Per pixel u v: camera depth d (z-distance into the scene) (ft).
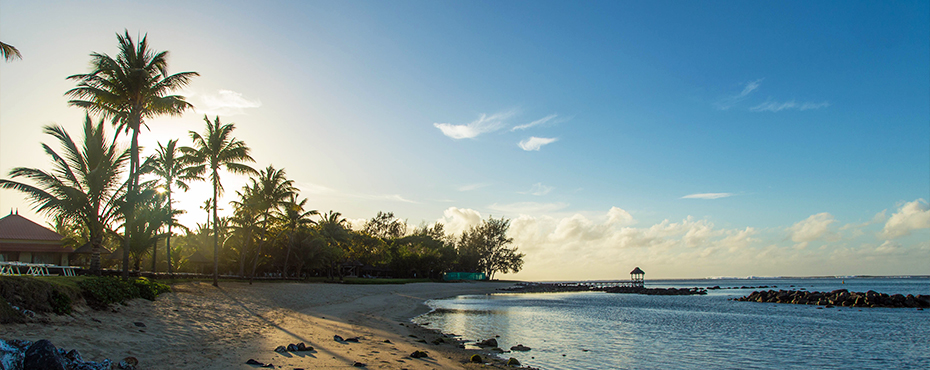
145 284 61.77
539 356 57.62
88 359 31.40
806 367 56.18
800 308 156.35
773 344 72.23
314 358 41.29
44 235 123.13
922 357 63.00
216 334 49.49
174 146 120.67
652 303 184.34
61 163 74.64
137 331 43.14
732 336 80.89
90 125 78.13
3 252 115.75
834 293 194.49
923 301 162.09
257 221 161.17
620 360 57.16
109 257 110.73
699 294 292.81
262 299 94.58
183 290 81.15
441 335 71.15
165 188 116.98
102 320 43.86
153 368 32.17
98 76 76.23
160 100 80.28
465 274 362.53
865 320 113.29
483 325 90.02
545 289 326.44
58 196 73.15
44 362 24.35
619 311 136.05
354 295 142.10
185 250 185.26
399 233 389.19
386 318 92.17
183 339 43.80
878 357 62.90
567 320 104.01
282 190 156.97
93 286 49.60
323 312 90.12
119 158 79.41
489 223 405.18
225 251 180.45
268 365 36.35
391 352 48.88
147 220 105.29
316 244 199.82
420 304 142.82
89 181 75.05
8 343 27.02
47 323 37.55
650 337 77.92
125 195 76.74
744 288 440.45
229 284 118.11
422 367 42.22
